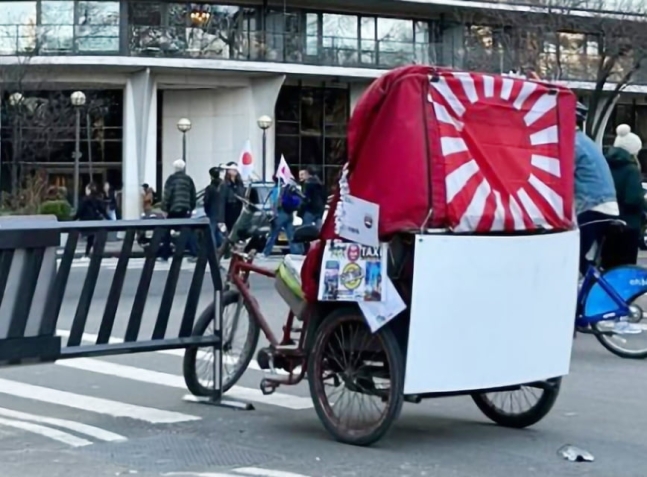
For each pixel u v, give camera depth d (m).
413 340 7.25
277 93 47.06
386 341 7.37
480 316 7.48
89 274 8.35
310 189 25.91
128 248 8.60
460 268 7.32
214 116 48.53
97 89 46.84
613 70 42.28
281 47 46.78
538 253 7.77
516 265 7.62
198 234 8.92
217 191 25.75
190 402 9.27
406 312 7.27
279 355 8.30
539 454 7.55
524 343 7.77
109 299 8.55
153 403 9.26
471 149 7.41
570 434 8.20
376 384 7.74
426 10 49.03
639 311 11.49
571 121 8.03
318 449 7.61
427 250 7.17
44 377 10.44
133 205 46.34
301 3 47.16
